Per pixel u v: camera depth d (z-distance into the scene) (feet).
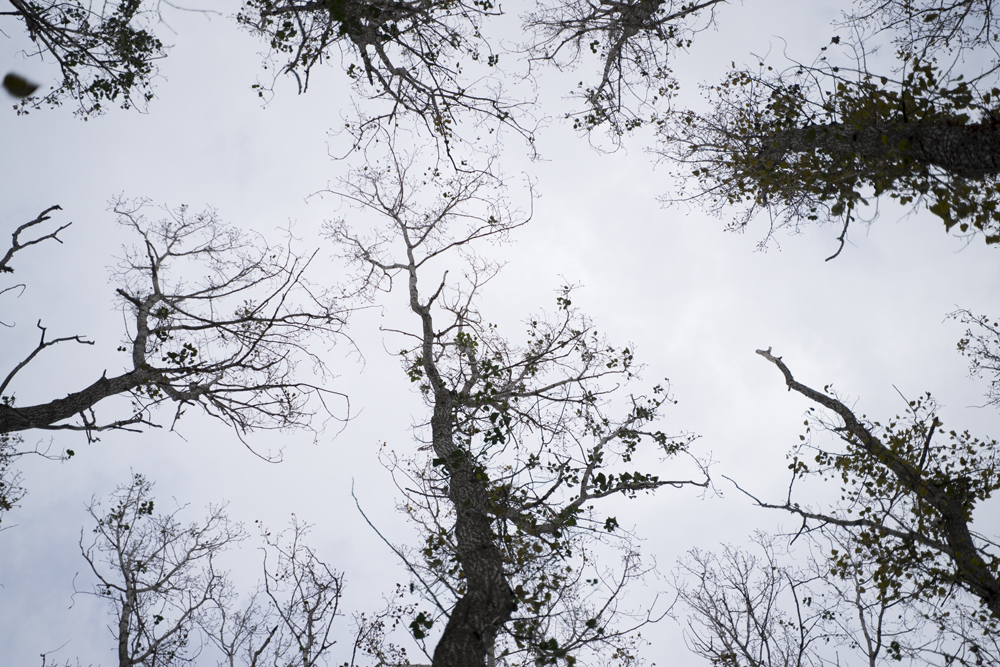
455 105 36.09
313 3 29.19
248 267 36.19
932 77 25.73
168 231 37.88
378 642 40.29
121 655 40.93
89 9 28.40
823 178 29.58
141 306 33.32
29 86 7.60
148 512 46.88
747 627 42.14
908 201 26.45
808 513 32.78
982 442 37.42
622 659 36.19
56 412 27.81
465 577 27.48
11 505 36.58
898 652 32.99
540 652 26.68
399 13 33.86
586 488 34.78
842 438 39.52
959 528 33.73
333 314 32.19
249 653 42.88
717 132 37.78
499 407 39.42
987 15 27.09
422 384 43.14
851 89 28.84
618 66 43.27
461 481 31.48
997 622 32.60
